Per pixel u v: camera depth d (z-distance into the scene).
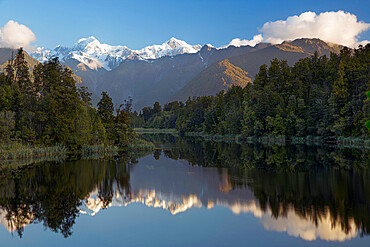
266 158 59.12
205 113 171.62
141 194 31.98
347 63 105.06
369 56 104.38
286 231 21.08
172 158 61.69
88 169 47.06
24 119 68.56
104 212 25.94
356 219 22.98
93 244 19.31
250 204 27.61
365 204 26.66
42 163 53.03
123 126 86.94
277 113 112.19
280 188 33.22
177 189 34.09
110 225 22.81
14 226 22.72
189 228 21.97
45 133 69.69
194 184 36.50
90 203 28.61
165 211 26.11
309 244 18.94
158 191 33.25
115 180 39.03
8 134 63.31
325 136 100.19
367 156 58.88
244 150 76.62
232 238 20.09
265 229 21.50
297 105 111.50
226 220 23.53
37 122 70.62
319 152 67.62
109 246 19.02
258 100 119.44
